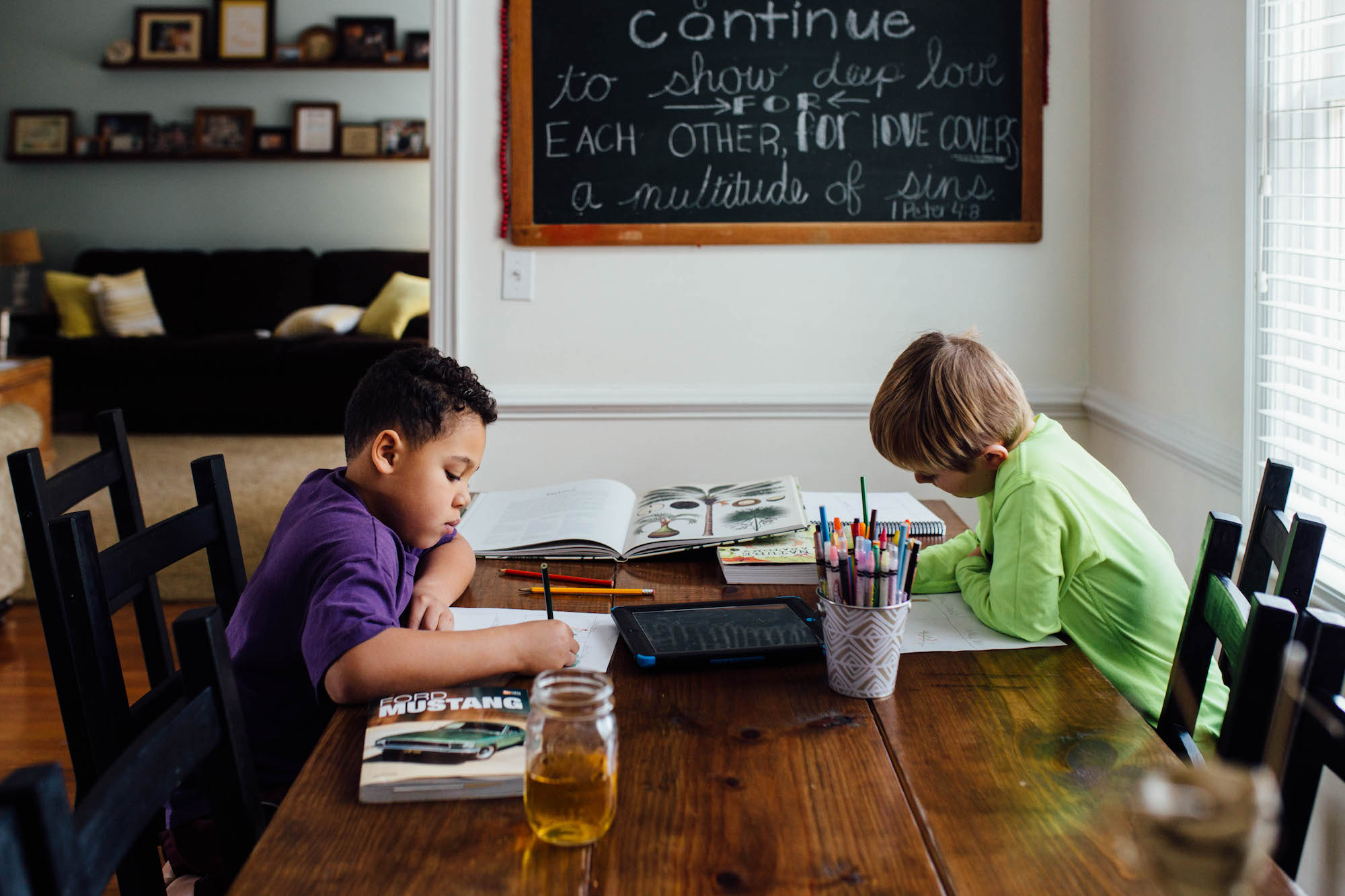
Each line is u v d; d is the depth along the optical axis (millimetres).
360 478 1166
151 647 1357
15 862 508
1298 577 947
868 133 2322
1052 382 2373
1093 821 741
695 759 838
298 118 6859
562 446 2410
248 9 6805
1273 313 1544
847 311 2363
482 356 2389
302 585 1070
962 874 676
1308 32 1485
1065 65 2309
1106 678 1067
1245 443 1575
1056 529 1132
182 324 6449
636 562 1411
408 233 7008
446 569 1254
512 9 2289
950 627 1154
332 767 829
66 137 6922
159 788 669
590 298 2367
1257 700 803
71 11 6859
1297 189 1520
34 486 1062
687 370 2385
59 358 5512
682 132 2328
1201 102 1755
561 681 744
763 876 675
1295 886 650
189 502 4152
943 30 2299
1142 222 2031
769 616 1146
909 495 1735
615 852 705
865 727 897
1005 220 2332
